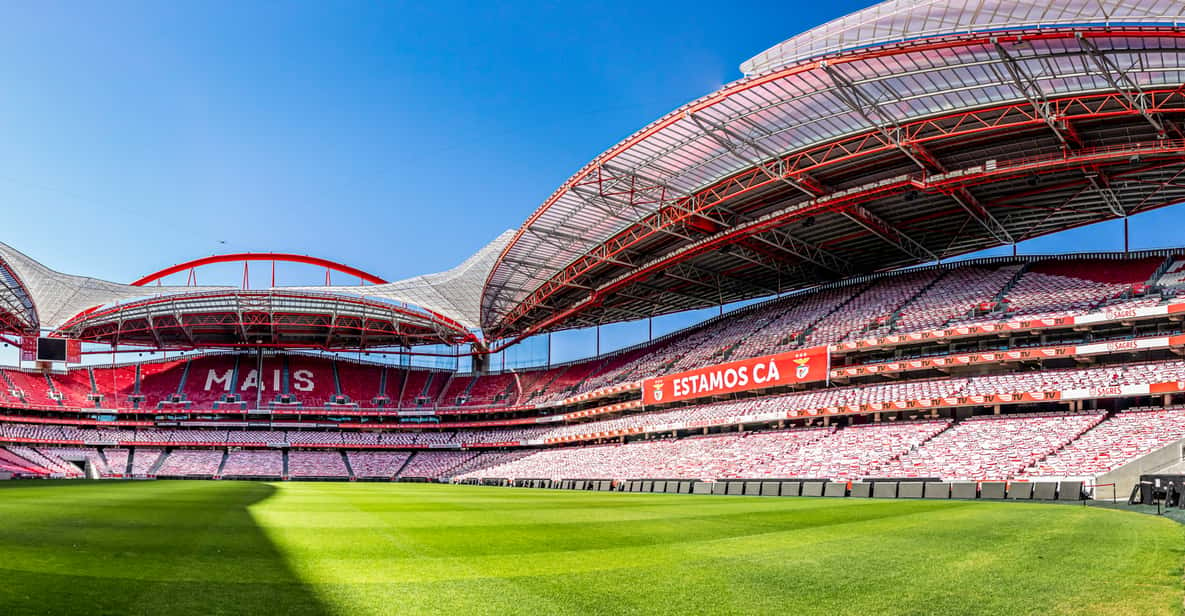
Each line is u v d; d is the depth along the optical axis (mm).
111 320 92812
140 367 106500
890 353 61000
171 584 9438
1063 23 35812
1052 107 42875
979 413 54594
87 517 19359
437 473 93438
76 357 96688
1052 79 40625
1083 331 52531
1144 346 47312
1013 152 48781
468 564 11891
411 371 111188
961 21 37906
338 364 110688
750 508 28125
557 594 9406
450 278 82250
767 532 17609
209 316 97625
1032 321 52094
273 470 94000
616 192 57125
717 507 29031
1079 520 20406
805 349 61875
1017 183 52469
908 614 8375
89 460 92062
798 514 24266
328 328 103125
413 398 106312
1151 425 42875
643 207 60344
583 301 81312
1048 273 60625
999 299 59062
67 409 95625
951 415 55438
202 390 103062
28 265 75125
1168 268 54188
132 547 12859
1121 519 20609
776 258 70750
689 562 12219
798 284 81750
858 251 69500
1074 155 46312
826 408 59031
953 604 8867
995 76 41094
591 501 34906
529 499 37156
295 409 101188
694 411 72312
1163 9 34062
